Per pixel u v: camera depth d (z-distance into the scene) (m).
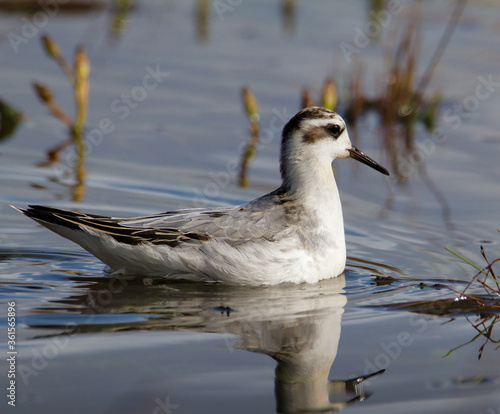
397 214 14.37
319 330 9.79
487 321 10.18
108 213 13.83
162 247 11.12
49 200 14.32
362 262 12.34
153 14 27.75
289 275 11.26
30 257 12.12
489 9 28.20
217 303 10.59
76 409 7.73
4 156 16.41
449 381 8.64
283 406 7.91
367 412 7.97
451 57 23.38
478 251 12.62
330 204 11.80
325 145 12.01
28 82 20.45
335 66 22.45
